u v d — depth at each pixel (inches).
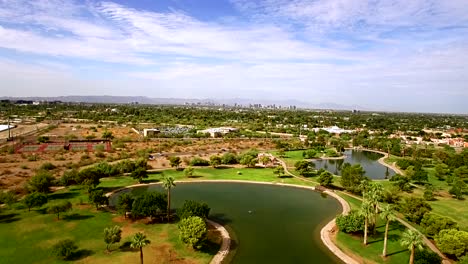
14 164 6373.0
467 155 7564.0
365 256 3132.4
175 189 5364.2
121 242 3201.3
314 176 6432.1
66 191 4869.6
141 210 3673.7
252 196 5132.9
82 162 6599.4
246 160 7052.2
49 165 6028.5
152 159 7372.1
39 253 2918.3
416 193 5393.7
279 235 3671.3
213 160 6889.8
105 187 5246.1
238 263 3004.4
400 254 3147.1
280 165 7160.4
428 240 3472.0
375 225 3730.3
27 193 4660.4
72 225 3590.1
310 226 3964.1
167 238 3336.6
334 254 3225.9
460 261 2856.8
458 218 4131.4
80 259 2837.1
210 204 4662.9
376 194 3398.1
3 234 3304.6
